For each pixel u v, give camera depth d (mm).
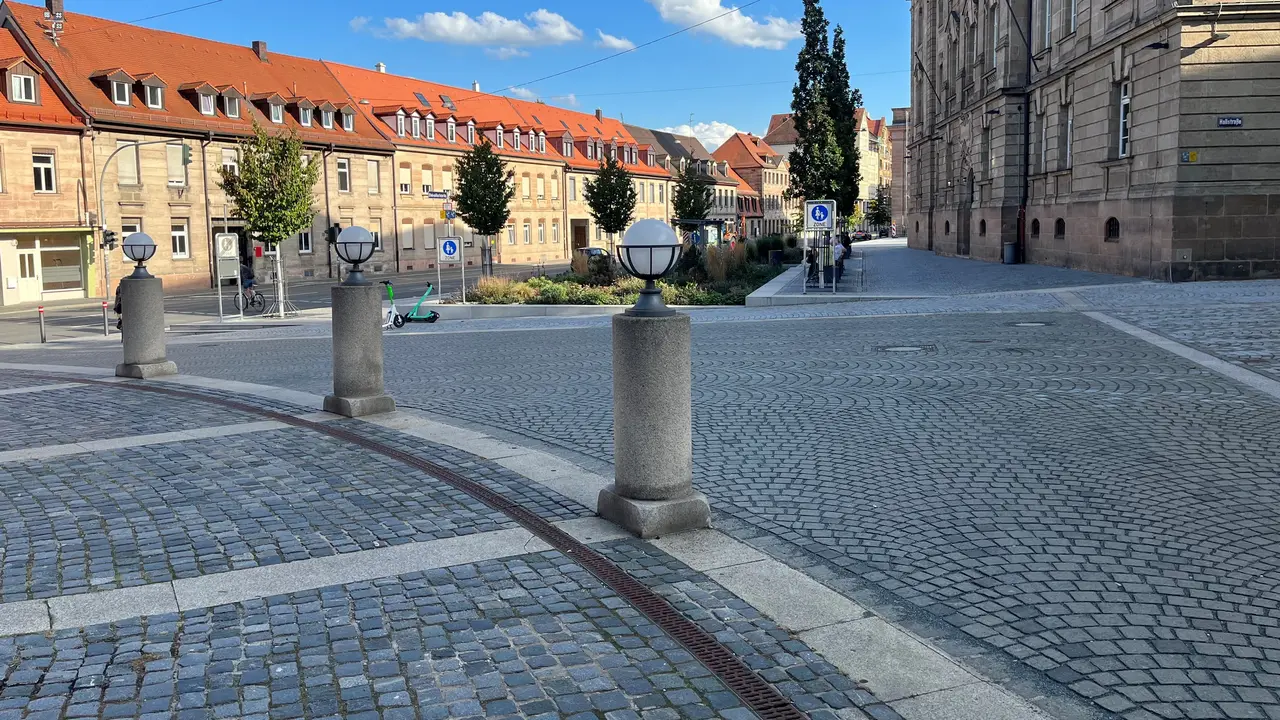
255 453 7719
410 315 24266
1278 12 21531
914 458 7160
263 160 35875
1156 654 3820
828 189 58000
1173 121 22484
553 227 77000
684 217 69750
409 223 61406
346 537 5496
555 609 4391
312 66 59594
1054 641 3967
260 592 4660
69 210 42000
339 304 9383
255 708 3514
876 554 5074
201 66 51188
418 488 6539
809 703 3490
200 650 4016
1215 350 12367
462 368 13438
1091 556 4969
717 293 26609
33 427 9250
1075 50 29312
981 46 40719
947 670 3721
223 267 30484
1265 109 21938
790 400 9781
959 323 17109
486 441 8062
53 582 4848
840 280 30391
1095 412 8734
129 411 10008
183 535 5590
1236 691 3510
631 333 5492
